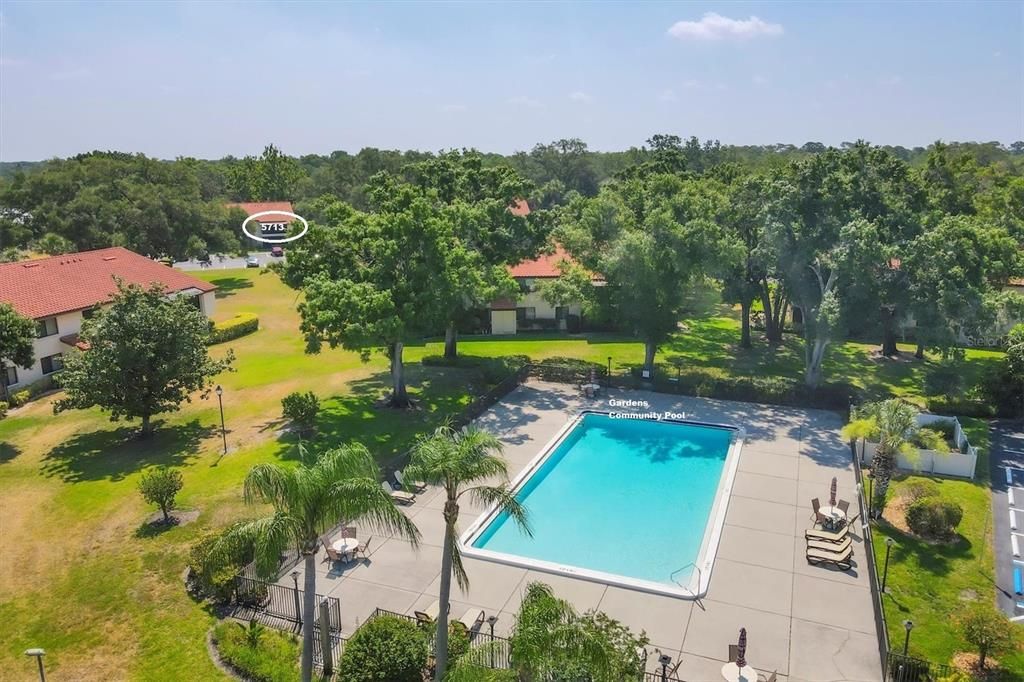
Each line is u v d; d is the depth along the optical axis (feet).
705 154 481.46
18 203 234.38
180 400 111.45
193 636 66.69
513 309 183.32
